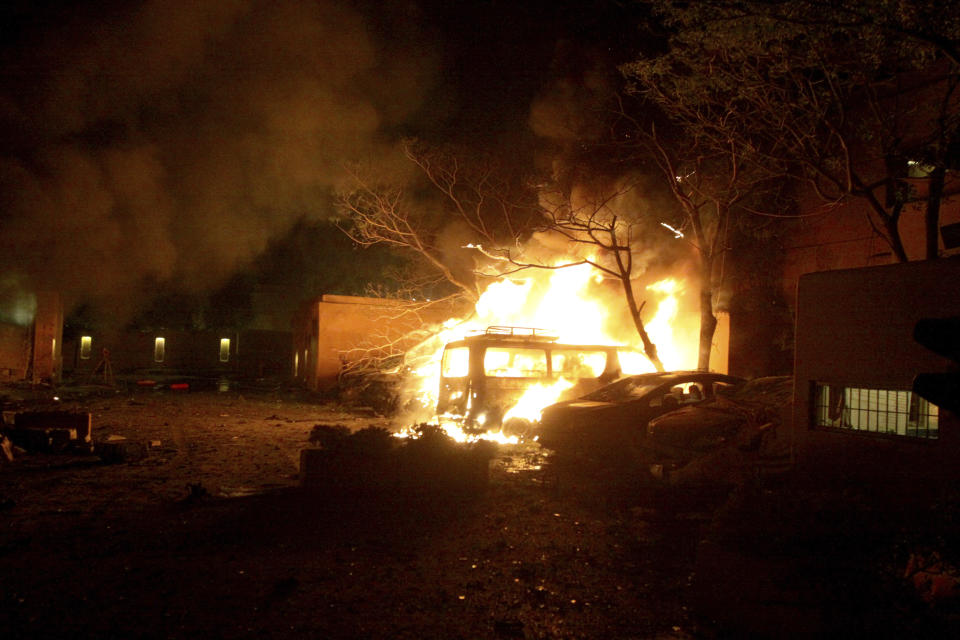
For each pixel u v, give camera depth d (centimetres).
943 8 819
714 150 1427
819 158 1098
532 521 729
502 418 1235
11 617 459
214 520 716
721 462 837
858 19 775
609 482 912
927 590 426
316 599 507
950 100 1220
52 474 947
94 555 594
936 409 600
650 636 457
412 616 481
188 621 461
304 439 1312
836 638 421
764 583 455
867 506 532
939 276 598
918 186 1297
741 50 1022
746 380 1160
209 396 2291
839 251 1534
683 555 620
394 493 820
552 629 464
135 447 1062
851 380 666
